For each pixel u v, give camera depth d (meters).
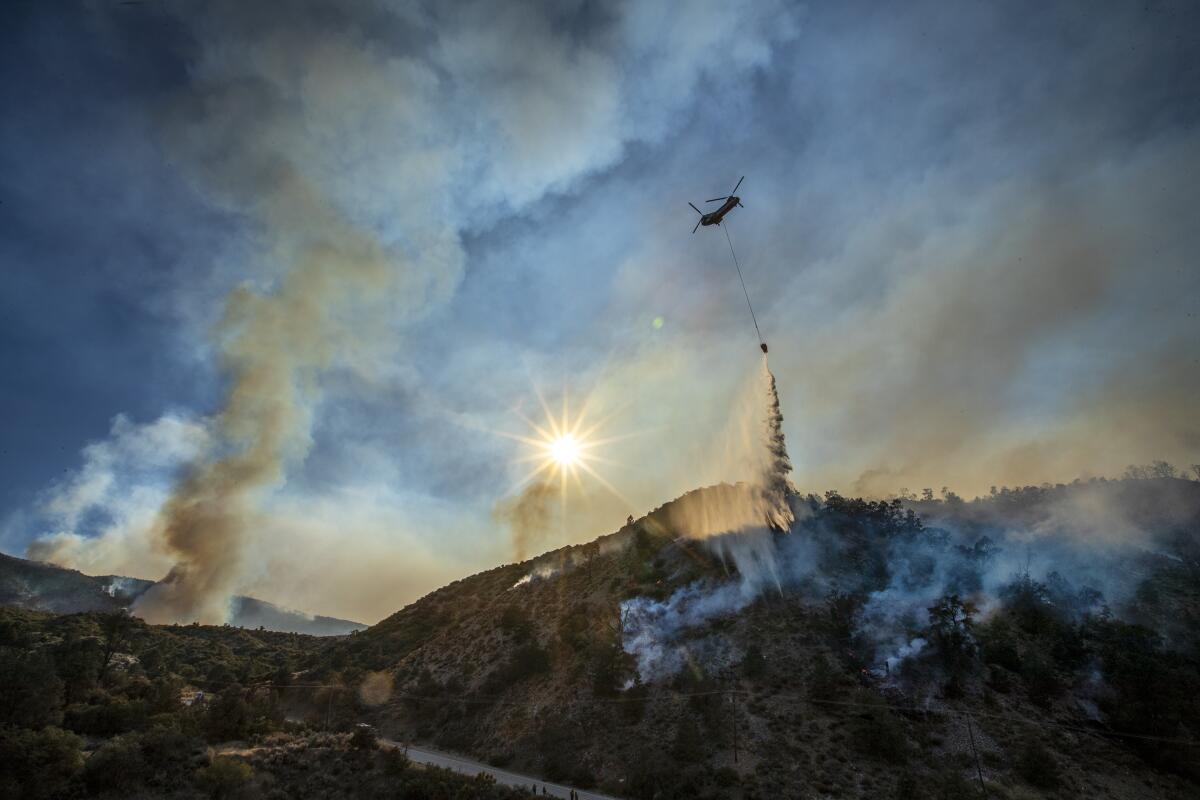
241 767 55.19
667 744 68.44
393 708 100.25
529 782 66.62
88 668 85.06
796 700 70.44
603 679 83.56
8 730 53.44
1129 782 54.41
